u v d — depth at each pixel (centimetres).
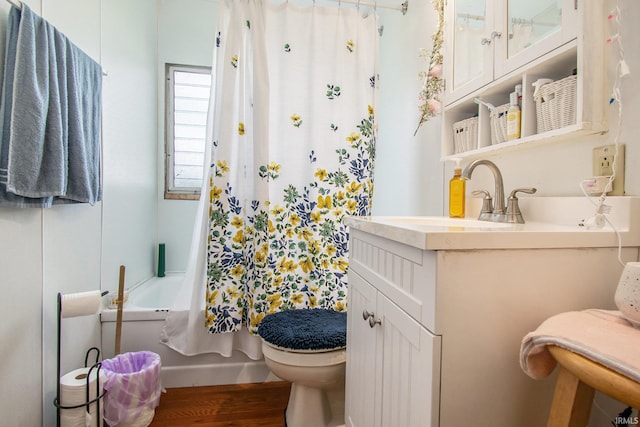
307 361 133
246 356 185
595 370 46
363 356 104
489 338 65
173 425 147
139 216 229
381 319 89
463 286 64
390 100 207
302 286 180
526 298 67
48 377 129
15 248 112
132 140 215
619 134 75
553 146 95
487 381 65
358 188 180
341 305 175
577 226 83
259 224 169
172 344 175
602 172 79
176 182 269
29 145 107
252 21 170
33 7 117
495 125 110
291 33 178
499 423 66
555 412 56
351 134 180
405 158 185
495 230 69
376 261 95
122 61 198
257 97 168
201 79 268
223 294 171
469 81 120
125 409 133
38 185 112
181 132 268
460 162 135
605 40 78
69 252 144
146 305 206
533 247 67
